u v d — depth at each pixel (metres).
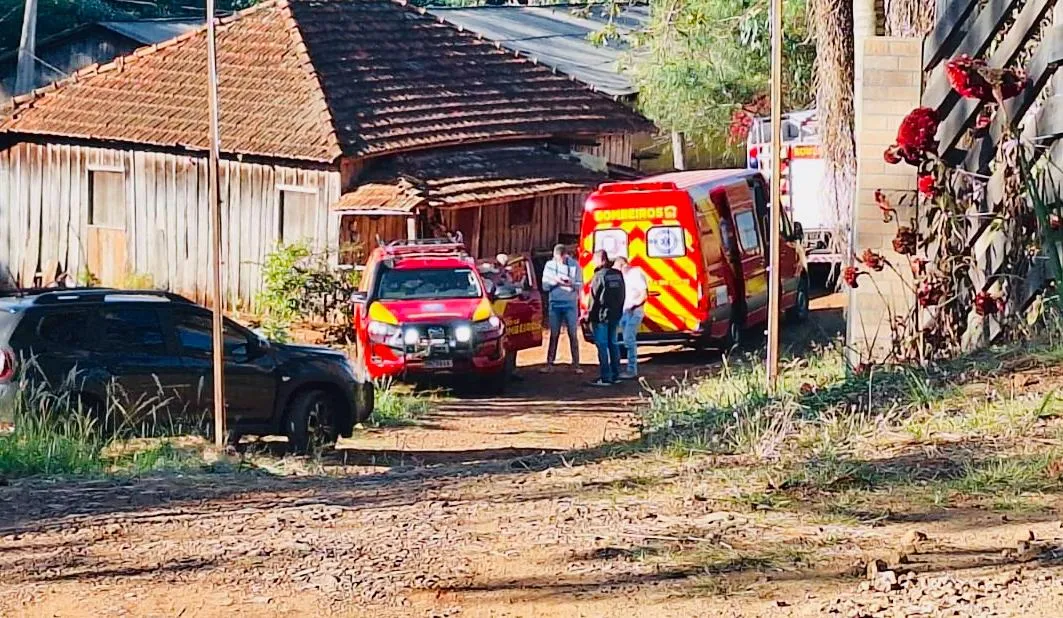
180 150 35.28
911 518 7.71
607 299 25.12
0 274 38.94
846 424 10.04
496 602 6.93
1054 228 11.62
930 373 11.32
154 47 39.22
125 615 7.09
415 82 37.09
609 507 8.63
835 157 23.31
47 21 54.59
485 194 33.59
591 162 38.12
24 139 38.44
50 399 15.69
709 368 26.53
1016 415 9.52
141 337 16.56
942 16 13.61
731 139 41.84
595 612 6.64
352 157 32.72
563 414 21.97
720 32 36.84
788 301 31.16
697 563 7.23
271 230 34.09
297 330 31.22
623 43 49.94
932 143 12.87
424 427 20.64
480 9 56.06
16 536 8.89
